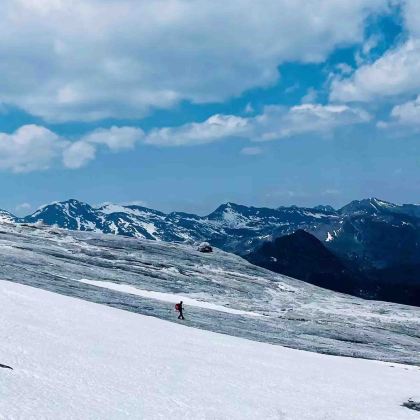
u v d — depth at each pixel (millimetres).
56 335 28297
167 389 23016
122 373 23828
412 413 26484
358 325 67500
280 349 41531
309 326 62094
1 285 41438
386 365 43562
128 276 75938
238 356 34000
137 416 18594
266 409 22984
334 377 32500
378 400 28203
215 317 56906
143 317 44219
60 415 16703
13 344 23953
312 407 24672
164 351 30938
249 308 69938
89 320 35656
